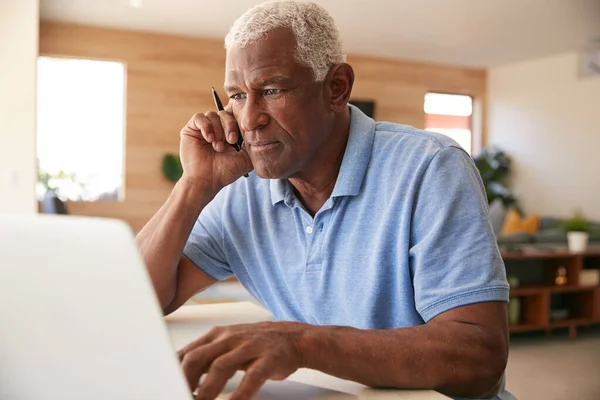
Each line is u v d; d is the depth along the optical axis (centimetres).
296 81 106
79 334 53
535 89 895
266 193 127
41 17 700
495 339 91
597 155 800
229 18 696
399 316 111
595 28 712
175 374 52
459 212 103
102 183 767
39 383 55
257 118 107
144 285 51
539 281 534
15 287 53
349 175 112
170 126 784
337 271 115
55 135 746
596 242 603
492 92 975
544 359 424
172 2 635
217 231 134
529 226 733
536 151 894
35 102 509
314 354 80
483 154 931
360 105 891
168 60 779
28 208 507
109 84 764
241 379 78
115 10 669
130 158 768
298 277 120
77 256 51
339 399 80
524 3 620
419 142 112
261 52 105
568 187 842
